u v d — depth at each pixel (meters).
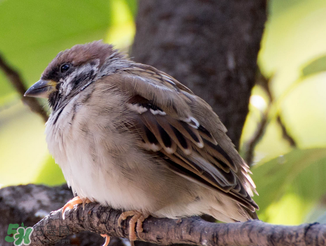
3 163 13.20
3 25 11.78
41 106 10.52
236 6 12.47
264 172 10.79
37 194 9.49
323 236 5.01
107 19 12.68
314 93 14.15
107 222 7.86
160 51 11.87
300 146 12.40
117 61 9.52
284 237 5.25
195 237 6.29
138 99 8.16
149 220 7.48
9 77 10.23
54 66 9.73
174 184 7.92
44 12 11.96
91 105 8.00
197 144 8.08
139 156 7.80
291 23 14.24
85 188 8.00
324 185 11.09
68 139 7.97
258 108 11.93
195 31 12.02
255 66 12.30
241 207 8.46
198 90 11.14
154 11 12.69
